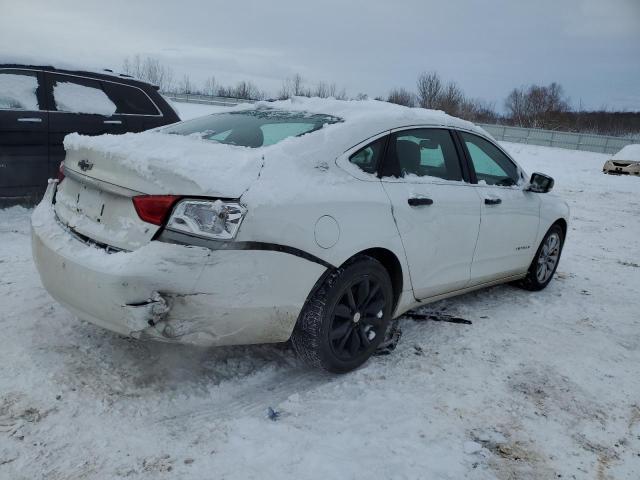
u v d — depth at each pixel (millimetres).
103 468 2172
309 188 2738
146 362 2992
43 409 2492
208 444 2373
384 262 3258
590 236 7949
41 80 5570
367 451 2412
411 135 3471
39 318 3373
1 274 4043
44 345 3057
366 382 3016
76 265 2490
